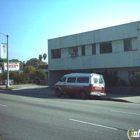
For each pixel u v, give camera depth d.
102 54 27.73
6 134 7.12
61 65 33.00
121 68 27.22
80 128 7.93
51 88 33.97
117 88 24.34
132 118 9.91
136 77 23.42
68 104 15.20
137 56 24.34
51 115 10.59
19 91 29.48
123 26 25.58
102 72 28.05
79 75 21.02
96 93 20.22
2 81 50.94
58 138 6.67
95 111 11.97
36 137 6.78
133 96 21.14
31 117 10.04
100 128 7.95
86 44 29.66
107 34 27.17
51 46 34.59
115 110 12.48
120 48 26.06
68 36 32.06
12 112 11.45
